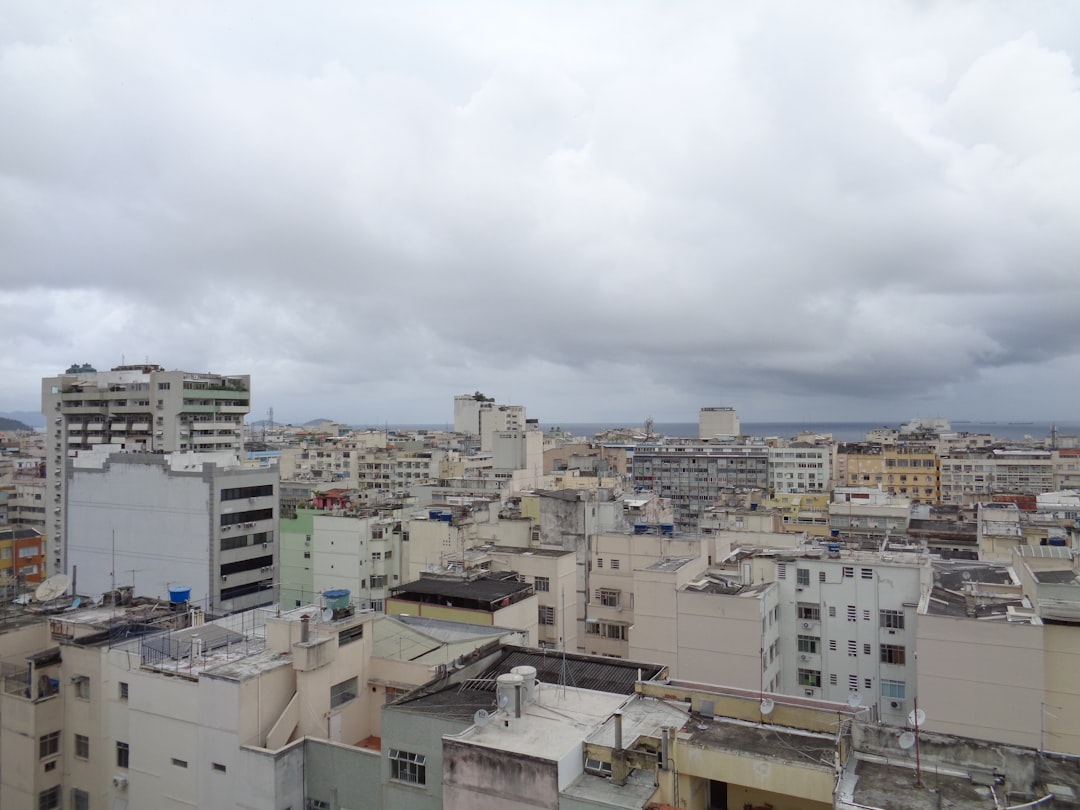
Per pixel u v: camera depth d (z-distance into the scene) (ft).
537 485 588.09
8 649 170.19
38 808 156.35
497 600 223.71
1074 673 168.86
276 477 426.92
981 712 173.88
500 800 111.96
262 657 150.92
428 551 334.24
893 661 213.05
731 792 113.39
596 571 284.82
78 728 160.04
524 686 129.80
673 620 228.43
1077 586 178.70
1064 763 102.01
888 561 222.69
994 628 173.68
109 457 421.18
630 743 113.29
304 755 137.39
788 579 226.99
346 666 152.76
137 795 148.56
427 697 139.74
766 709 122.21
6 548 466.29
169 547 400.06
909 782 102.37
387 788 129.49
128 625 176.76
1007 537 278.05
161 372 567.59
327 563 360.48
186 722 143.13
